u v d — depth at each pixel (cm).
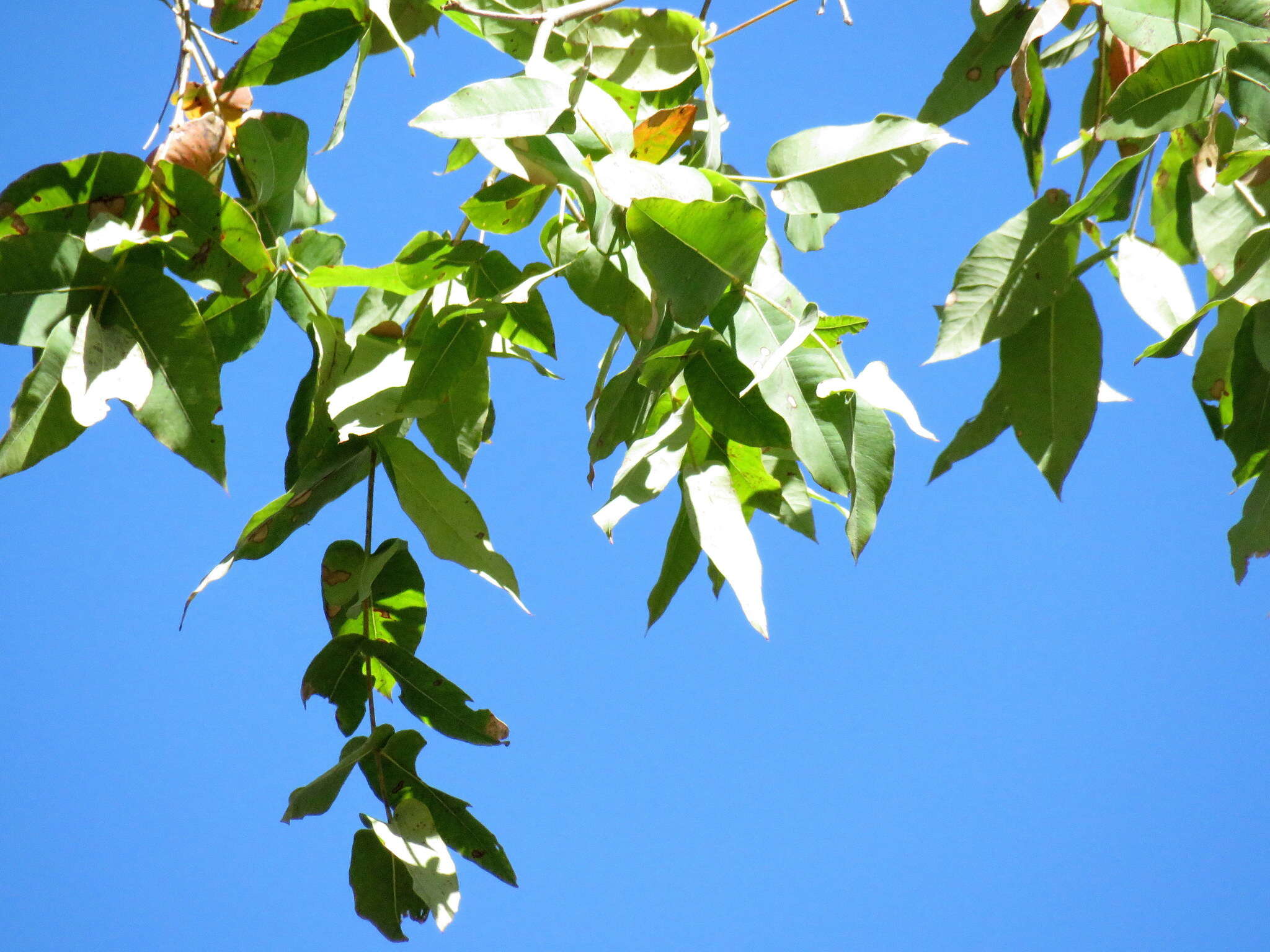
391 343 111
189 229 100
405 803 103
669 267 89
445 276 107
